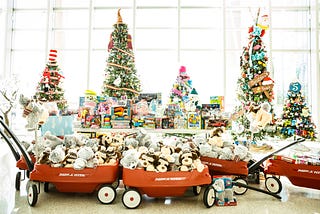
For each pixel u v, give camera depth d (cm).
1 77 706
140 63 750
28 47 769
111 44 528
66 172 212
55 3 770
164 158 212
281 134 530
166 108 427
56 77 532
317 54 688
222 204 217
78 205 213
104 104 424
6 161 341
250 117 273
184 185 207
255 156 421
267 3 724
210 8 754
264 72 483
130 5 758
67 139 249
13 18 773
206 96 734
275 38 738
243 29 747
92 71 747
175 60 747
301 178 242
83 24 771
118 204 216
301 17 740
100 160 222
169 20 759
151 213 198
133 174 208
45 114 227
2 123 232
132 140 256
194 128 416
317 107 681
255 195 244
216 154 253
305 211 206
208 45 752
